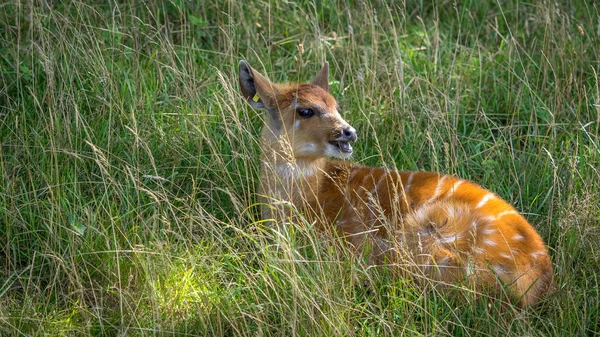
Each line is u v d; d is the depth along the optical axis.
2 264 10.45
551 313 9.50
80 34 12.59
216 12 14.35
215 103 12.27
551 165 11.52
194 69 12.85
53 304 9.77
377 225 10.16
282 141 9.95
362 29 13.99
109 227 10.45
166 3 14.34
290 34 14.34
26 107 12.20
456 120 12.45
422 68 13.71
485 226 9.50
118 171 11.31
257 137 11.95
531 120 12.23
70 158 11.28
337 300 9.19
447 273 9.43
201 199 11.27
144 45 13.48
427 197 10.10
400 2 15.04
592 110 12.57
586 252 10.30
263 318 9.30
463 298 9.38
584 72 13.51
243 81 10.98
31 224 10.53
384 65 12.70
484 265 9.34
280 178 10.63
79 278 9.77
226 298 9.38
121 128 11.93
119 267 9.78
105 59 12.91
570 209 10.63
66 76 12.14
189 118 12.12
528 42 14.57
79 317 9.57
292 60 13.72
